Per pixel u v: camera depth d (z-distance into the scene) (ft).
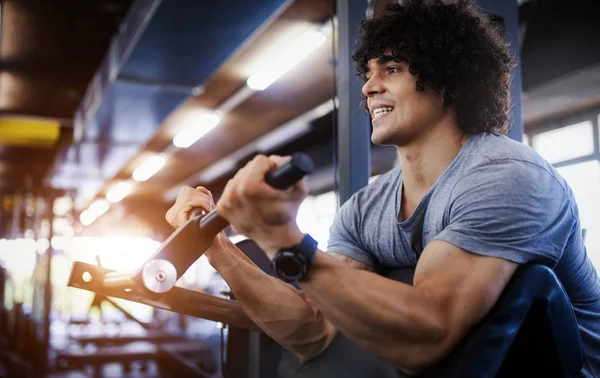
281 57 17.60
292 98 22.56
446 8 3.18
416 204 3.29
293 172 1.92
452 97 3.10
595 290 3.21
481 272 2.56
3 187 37.22
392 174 3.63
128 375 26.27
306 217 33.91
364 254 3.60
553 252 2.78
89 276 2.95
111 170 33.22
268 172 2.05
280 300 3.21
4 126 24.64
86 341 32.55
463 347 2.50
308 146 28.48
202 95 22.67
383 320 2.32
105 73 16.46
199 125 26.78
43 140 25.82
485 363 2.46
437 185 3.04
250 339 4.51
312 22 15.08
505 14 6.64
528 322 2.65
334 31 6.34
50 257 30.14
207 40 12.48
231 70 19.54
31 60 17.70
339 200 6.06
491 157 2.89
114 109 18.75
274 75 19.34
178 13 10.87
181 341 33.04
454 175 3.00
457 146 3.16
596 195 16.34
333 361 3.14
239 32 12.07
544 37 12.71
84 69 18.45
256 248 4.27
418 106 3.14
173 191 47.37
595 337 3.18
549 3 12.32
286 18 14.83
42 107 21.95
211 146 31.68
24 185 34.42
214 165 36.63
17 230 36.01
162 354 29.32
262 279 3.26
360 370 2.96
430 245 2.72
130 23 12.90
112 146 25.94
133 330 35.96
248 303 3.22
